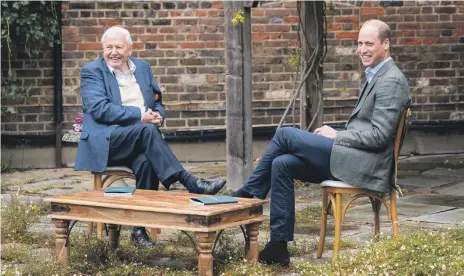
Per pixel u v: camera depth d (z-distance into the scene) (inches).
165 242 269.3
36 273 229.3
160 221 216.8
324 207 247.3
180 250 257.8
